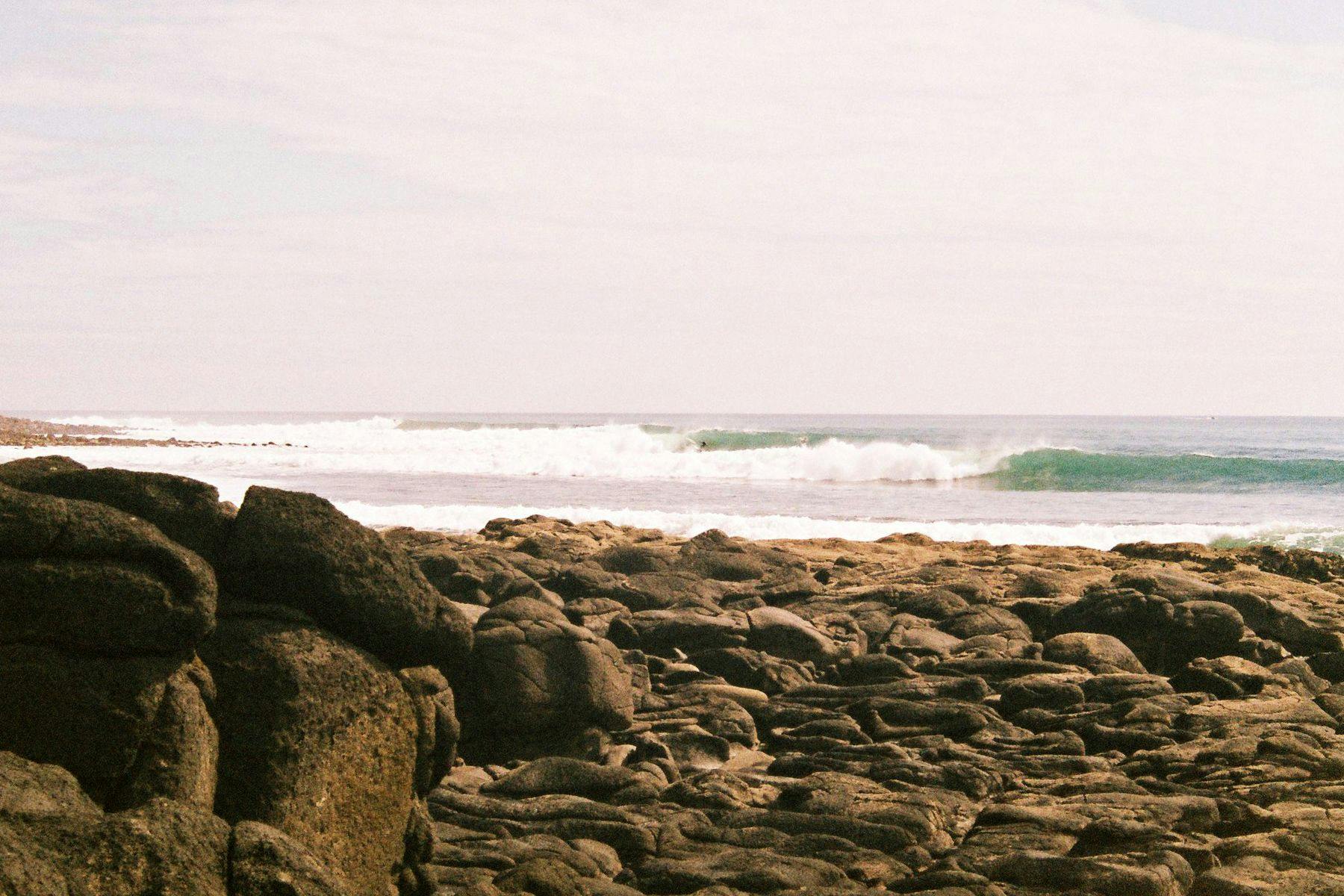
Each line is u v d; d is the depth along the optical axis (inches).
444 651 373.7
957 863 398.3
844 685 641.0
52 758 294.0
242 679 328.8
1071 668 655.8
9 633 298.4
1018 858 390.0
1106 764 513.0
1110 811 436.8
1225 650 715.4
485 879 370.3
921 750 530.0
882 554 1037.2
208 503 352.2
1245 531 1423.5
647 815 453.4
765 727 592.7
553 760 491.5
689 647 690.2
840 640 715.4
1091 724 567.8
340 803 335.9
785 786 483.2
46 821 240.7
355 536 362.0
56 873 225.9
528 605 580.4
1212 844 411.8
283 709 326.6
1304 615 779.4
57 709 295.9
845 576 902.4
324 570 350.3
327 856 329.4
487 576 746.2
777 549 932.6
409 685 363.9
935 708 574.2
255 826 264.4
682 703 597.0
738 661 662.5
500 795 475.5
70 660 300.4
